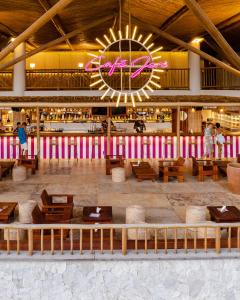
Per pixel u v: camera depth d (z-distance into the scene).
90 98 16.97
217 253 6.51
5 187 12.08
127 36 9.62
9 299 6.37
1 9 13.66
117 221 8.74
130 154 17.94
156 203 10.28
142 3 13.53
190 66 19.59
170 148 18.00
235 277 6.43
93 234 7.29
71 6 13.30
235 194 11.29
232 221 7.70
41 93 19.19
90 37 19.25
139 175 12.85
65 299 6.38
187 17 14.83
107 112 18.80
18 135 16.80
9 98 17.12
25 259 6.36
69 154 17.89
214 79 22.02
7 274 6.32
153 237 7.55
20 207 8.40
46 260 6.35
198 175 13.38
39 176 13.84
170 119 20.94
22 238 7.17
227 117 20.83
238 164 11.80
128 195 11.13
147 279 6.39
